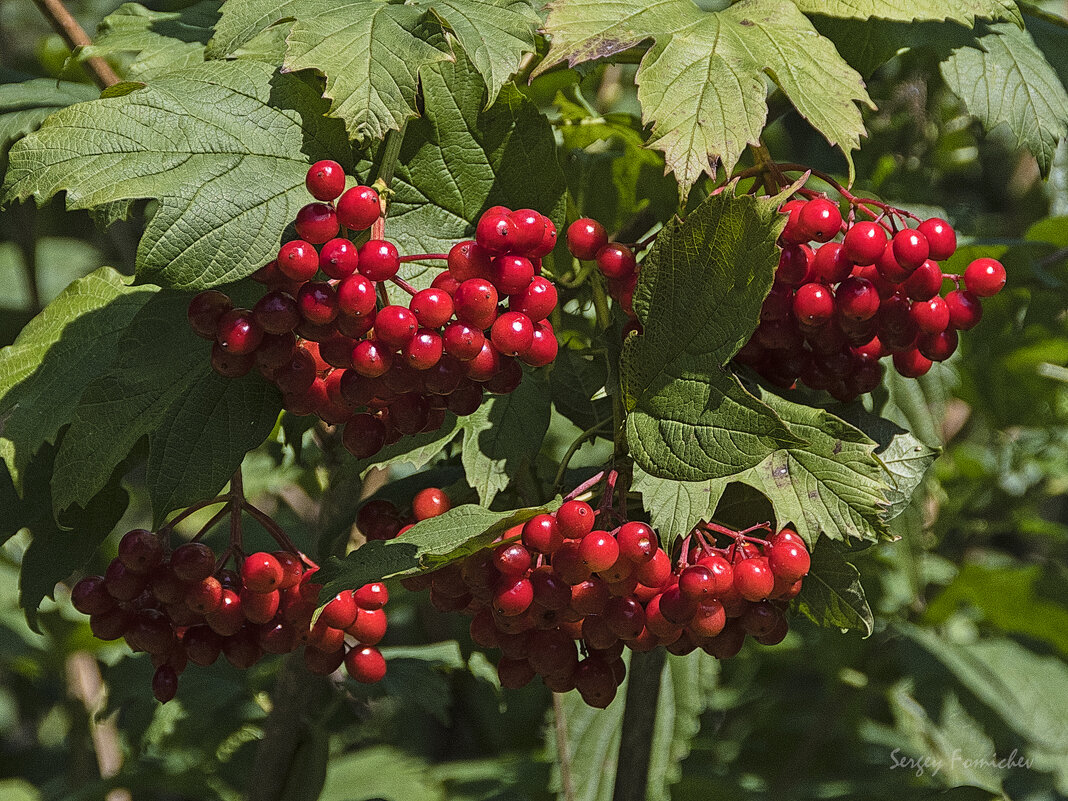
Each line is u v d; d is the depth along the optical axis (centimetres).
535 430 105
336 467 112
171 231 100
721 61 102
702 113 101
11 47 215
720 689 167
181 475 102
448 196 104
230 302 100
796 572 101
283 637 103
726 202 100
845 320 102
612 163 115
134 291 107
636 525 100
